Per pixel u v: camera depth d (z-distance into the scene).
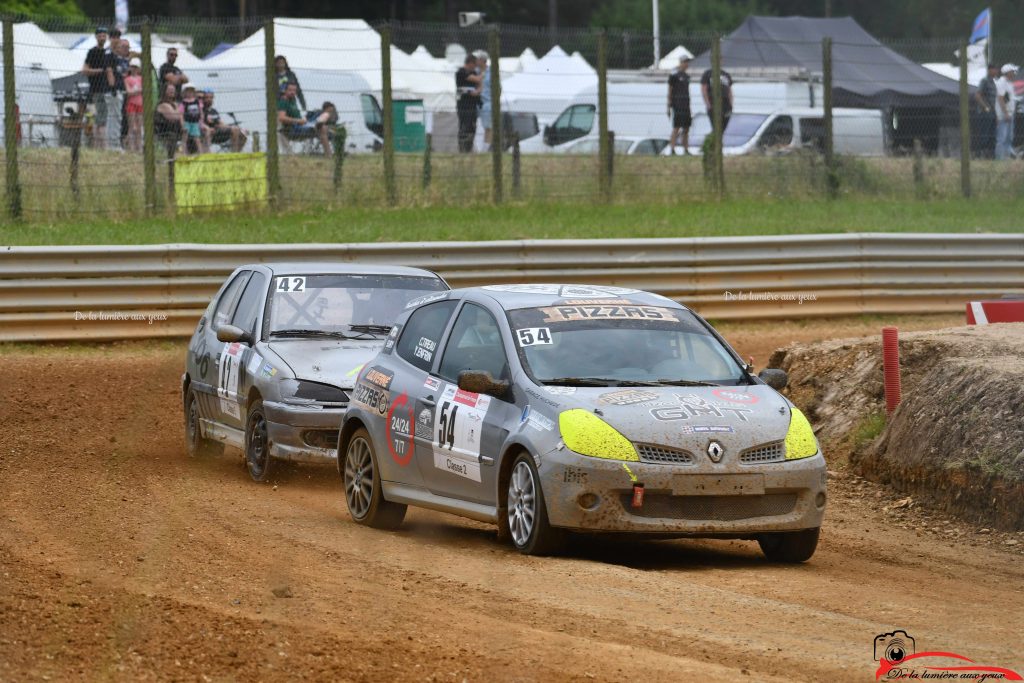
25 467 34.03
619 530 24.19
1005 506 29.36
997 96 85.12
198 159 70.62
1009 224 73.62
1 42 75.31
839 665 18.02
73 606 19.41
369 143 93.88
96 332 55.16
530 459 25.12
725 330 59.94
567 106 94.06
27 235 63.69
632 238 64.62
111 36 71.44
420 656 17.61
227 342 37.19
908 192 82.62
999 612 22.06
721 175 79.69
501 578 22.89
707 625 20.06
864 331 59.22
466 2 197.12
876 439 36.28
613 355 27.14
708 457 24.48
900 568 25.97
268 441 33.78
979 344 38.12
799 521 25.02
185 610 19.38
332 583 21.98
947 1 181.62
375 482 29.30
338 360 34.59
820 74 100.75
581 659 17.75
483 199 75.56
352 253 57.75
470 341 28.47
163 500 30.22
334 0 194.12
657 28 150.00
